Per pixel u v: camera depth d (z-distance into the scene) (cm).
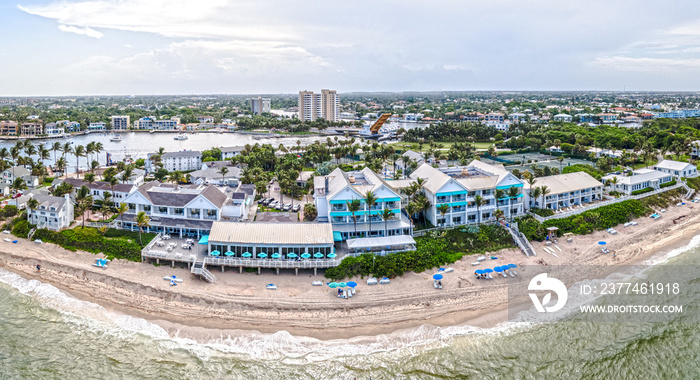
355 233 11388
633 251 11681
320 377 7225
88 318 8775
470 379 7219
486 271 9969
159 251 10619
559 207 13800
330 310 8919
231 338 8169
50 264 10594
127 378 7150
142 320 8688
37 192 14362
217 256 10275
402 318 8781
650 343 8012
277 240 10275
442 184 12106
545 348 7944
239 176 18188
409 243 10688
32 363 7456
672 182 16538
